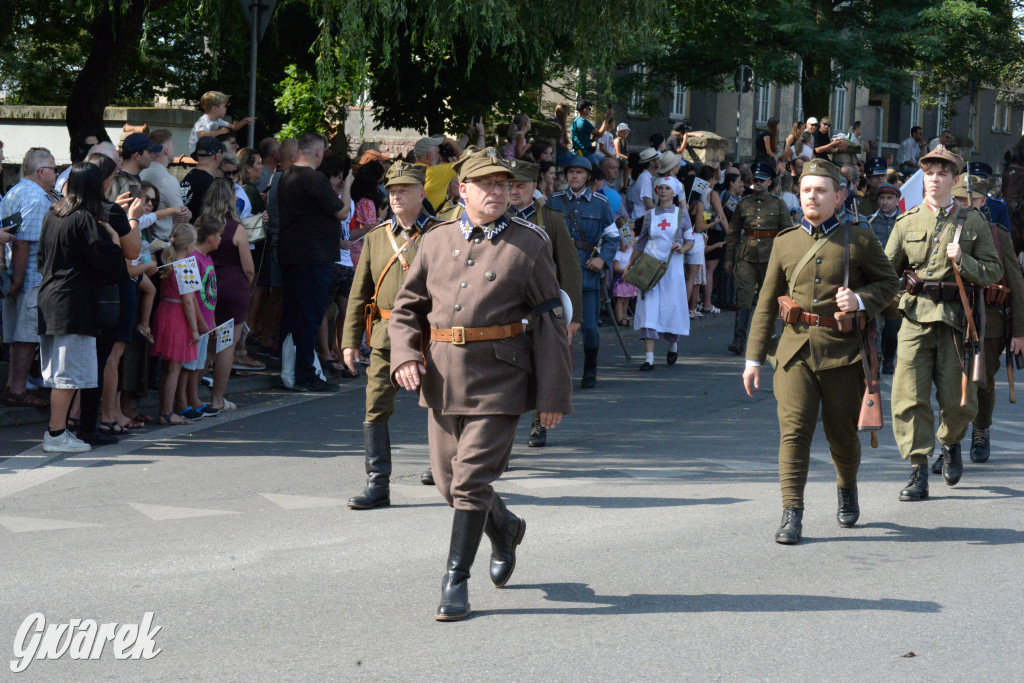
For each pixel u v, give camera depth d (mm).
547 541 7574
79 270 9688
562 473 9555
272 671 5402
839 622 6121
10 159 24578
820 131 30984
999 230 9211
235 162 13703
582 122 21234
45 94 28219
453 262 6164
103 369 10258
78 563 7023
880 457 10414
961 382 8852
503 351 6062
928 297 8750
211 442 10562
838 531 7910
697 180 21047
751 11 34250
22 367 11312
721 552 7363
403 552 7297
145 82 29734
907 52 36750
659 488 9055
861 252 7484
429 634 5891
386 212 14922
